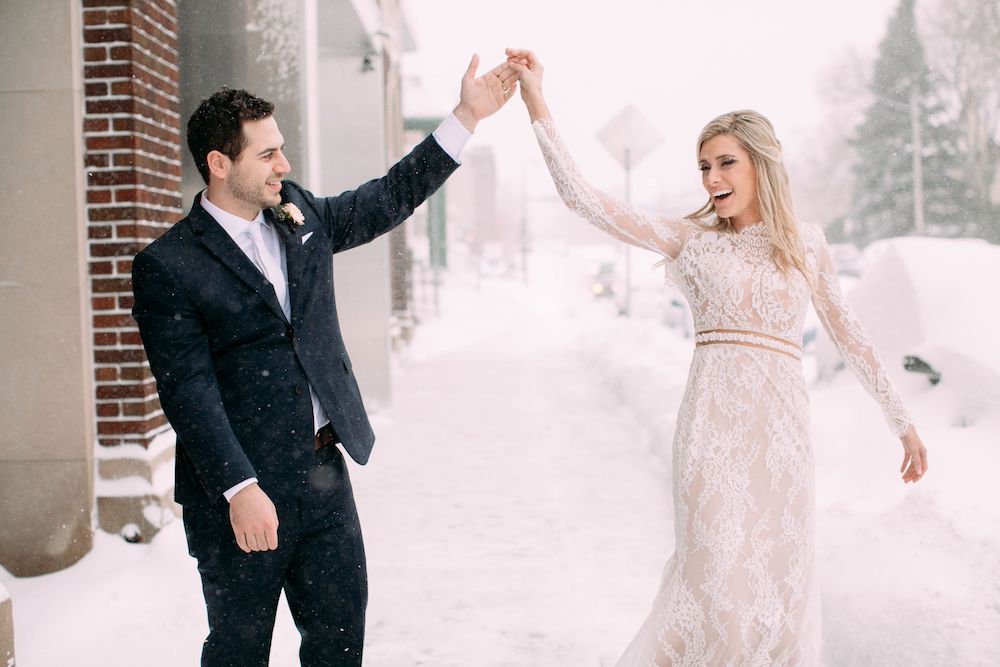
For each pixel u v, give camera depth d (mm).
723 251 2783
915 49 39281
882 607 3117
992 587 2959
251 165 2469
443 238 41688
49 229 4582
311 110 6477
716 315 2785
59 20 4535
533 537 5273
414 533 5406
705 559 2668
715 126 2779
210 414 2352
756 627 2668
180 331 2416
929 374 5199
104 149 4691
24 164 4562
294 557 2590
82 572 4480
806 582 2742
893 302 5766
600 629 3902
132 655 3572
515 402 10453
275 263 2604
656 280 25922
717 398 2748
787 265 2734
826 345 6605
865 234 43656
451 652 3705
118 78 4676
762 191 2738
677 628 2680
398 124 15898
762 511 2701
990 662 2645
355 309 9875
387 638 3865
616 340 14242
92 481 4664
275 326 2516
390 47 14102
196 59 6238
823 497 4707
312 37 6590
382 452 7785
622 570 4676
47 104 4547
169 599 4070
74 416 4602
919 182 38656
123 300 4707
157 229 5012
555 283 43781
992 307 5309
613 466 7039
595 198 2838
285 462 2508
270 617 2549
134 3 4684
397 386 12148
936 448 4582
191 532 2516
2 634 2861
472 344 18438
